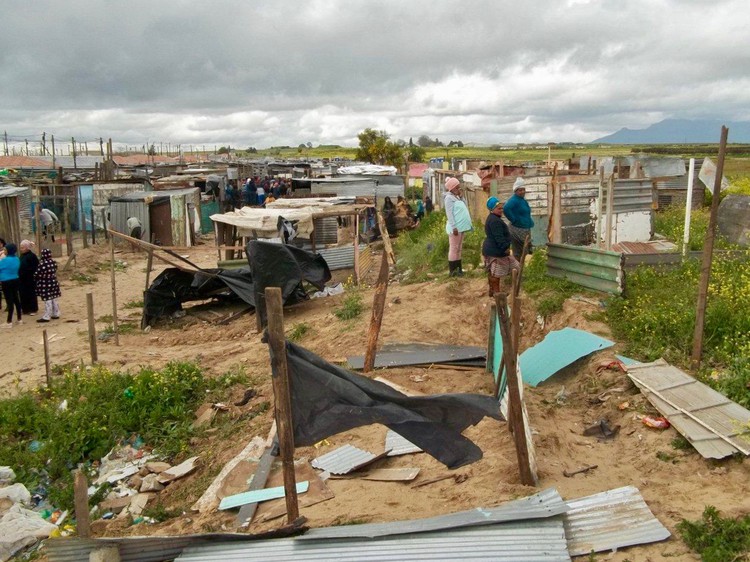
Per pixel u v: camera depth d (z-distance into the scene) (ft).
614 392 26.25
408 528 16.89
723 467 19.77
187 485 26.27
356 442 25.46
